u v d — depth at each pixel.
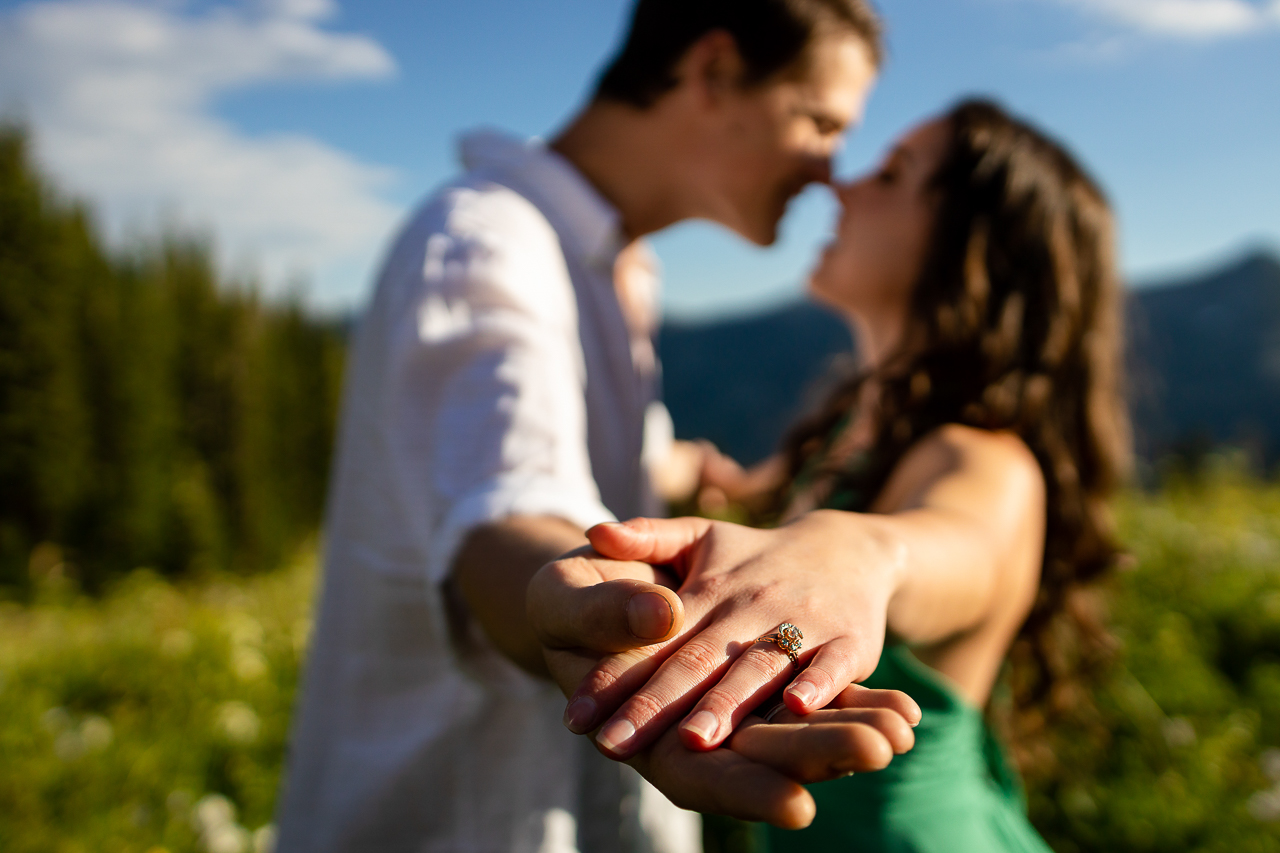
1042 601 1.60
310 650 1.51
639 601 0.56
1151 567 4.68
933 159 1.79
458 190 1.43
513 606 0.84
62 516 20.45
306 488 30.78
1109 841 2.54
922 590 0.83
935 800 1.30
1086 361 1.67
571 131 1.77
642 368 1.92
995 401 1.52
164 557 21.27
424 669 1.33
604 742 0.53
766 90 1.68
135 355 23.05
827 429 2.11
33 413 20.05
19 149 20.48
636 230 1.80
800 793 0.48
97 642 4.88
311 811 1.45
